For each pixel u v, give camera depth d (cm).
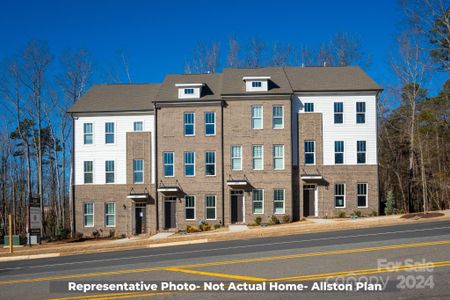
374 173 3603
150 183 3703
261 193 3569
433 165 4825
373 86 3666
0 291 1327
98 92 4091
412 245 1712
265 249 1895
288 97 3600
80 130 3834
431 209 4756
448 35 3944
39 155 4641
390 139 5075
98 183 3784
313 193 3612
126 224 3716
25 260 2397
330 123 3634
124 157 3781
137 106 3806
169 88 3853
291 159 3584
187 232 3369
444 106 4788
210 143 3622
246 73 3934
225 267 1492
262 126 3603
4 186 5903
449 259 1412
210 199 3600
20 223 5966
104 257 2109
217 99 3612
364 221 2886
